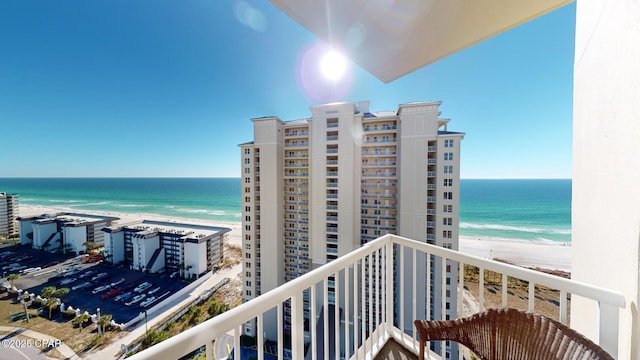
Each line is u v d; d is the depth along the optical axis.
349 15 1.54
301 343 0.96
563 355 0.92
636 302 0.78
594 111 1.22
